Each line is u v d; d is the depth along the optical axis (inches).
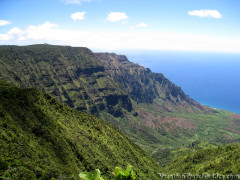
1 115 2038.6
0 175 1253.1
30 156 1721.2
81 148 2866.6
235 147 5177.2
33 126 2329.0
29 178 1389.0
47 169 1711.4
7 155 1497.3
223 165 4301.2
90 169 2559.1
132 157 4362.7
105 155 3422.7
